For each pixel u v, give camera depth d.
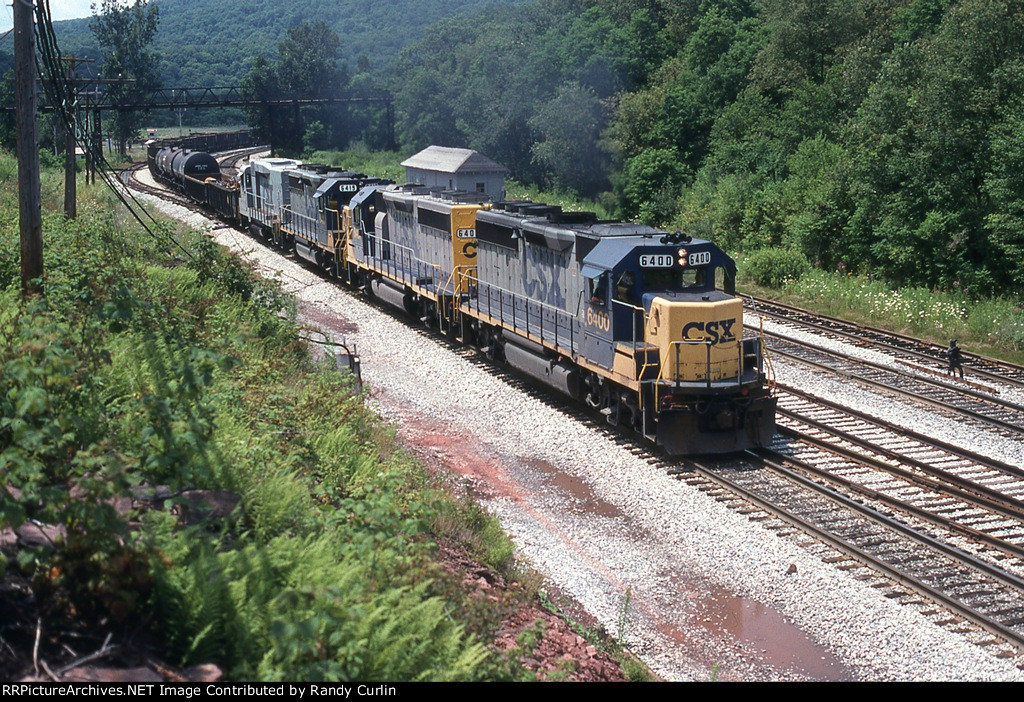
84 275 15.97
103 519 7.26
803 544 13.41
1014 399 20.98
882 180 35.19
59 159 70.25
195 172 56.12
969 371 23.25
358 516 9.84
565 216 21.42
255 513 9.80
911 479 15.81
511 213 24.08
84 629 7.16
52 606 7.17
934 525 14.04
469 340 25.92
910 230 33.41
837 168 37.78
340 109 94.12
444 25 100.88
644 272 18.17
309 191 36.69
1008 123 30.45
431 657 7.99
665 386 17.03
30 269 15.07
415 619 8.21
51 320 11.17
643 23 66.94
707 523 14.26
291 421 13.74
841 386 22.05
